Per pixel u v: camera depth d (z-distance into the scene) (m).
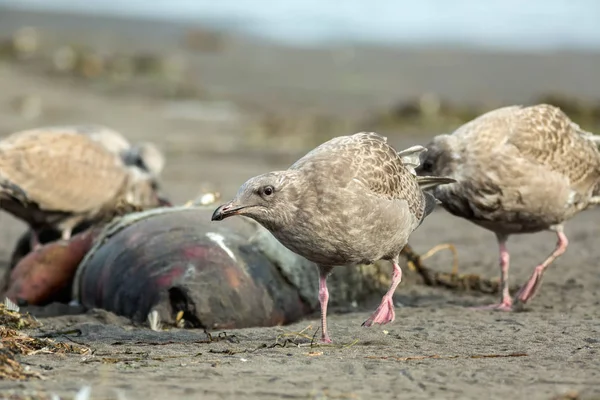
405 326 12.02
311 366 9.61
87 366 9.48
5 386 8.57
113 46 44.12
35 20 48.62
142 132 30.34
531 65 40.53
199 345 10.77
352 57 42.75
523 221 13.73
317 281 12.91
